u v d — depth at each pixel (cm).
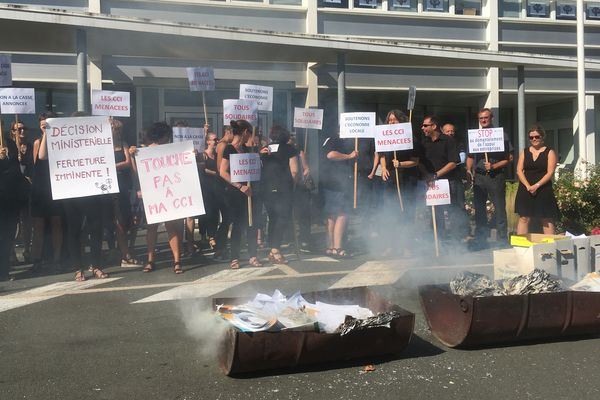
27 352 400
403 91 1316
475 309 383
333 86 1269
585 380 350
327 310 402
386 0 1316
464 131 1486
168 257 768
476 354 394
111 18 818
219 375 360
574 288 439
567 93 1414
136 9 1163
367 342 368
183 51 1003
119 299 539
